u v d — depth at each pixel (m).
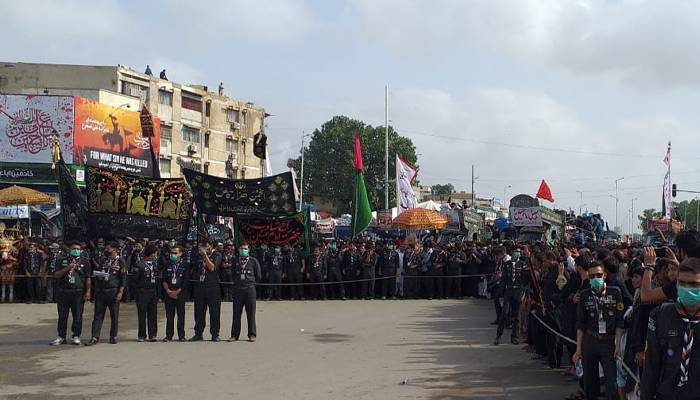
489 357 12.59
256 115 70.94
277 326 16.92
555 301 11.02
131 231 19.39
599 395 8.62
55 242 24.09
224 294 23.27
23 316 18.84
